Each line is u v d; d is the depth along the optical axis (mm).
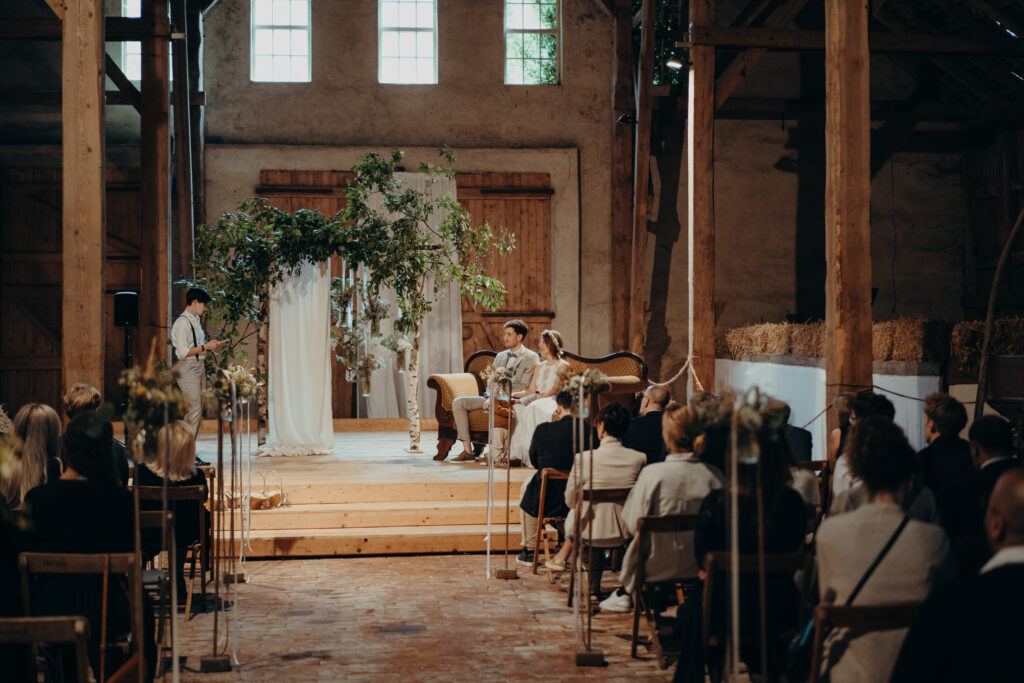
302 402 8969
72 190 6328
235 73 12234
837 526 2551
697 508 4055
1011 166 12328
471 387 8773
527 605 5160
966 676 1768
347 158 12344
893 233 12891
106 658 3164
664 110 12031
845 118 6367
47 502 3217
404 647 4371
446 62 12547
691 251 9320
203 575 5027
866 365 6371
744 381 11461
